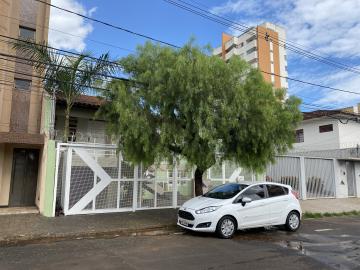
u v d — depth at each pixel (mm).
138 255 7895
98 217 12828
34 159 15516
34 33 17156
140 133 11211
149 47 12062
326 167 23609
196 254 8086
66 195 13133
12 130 15602
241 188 10992
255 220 10727
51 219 12125
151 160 12203
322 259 7871
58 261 7266
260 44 77625
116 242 9375
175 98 11047
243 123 11234
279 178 21156
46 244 9047
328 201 21422
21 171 15227
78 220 12062
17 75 16078
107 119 12984
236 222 10344
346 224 13820
